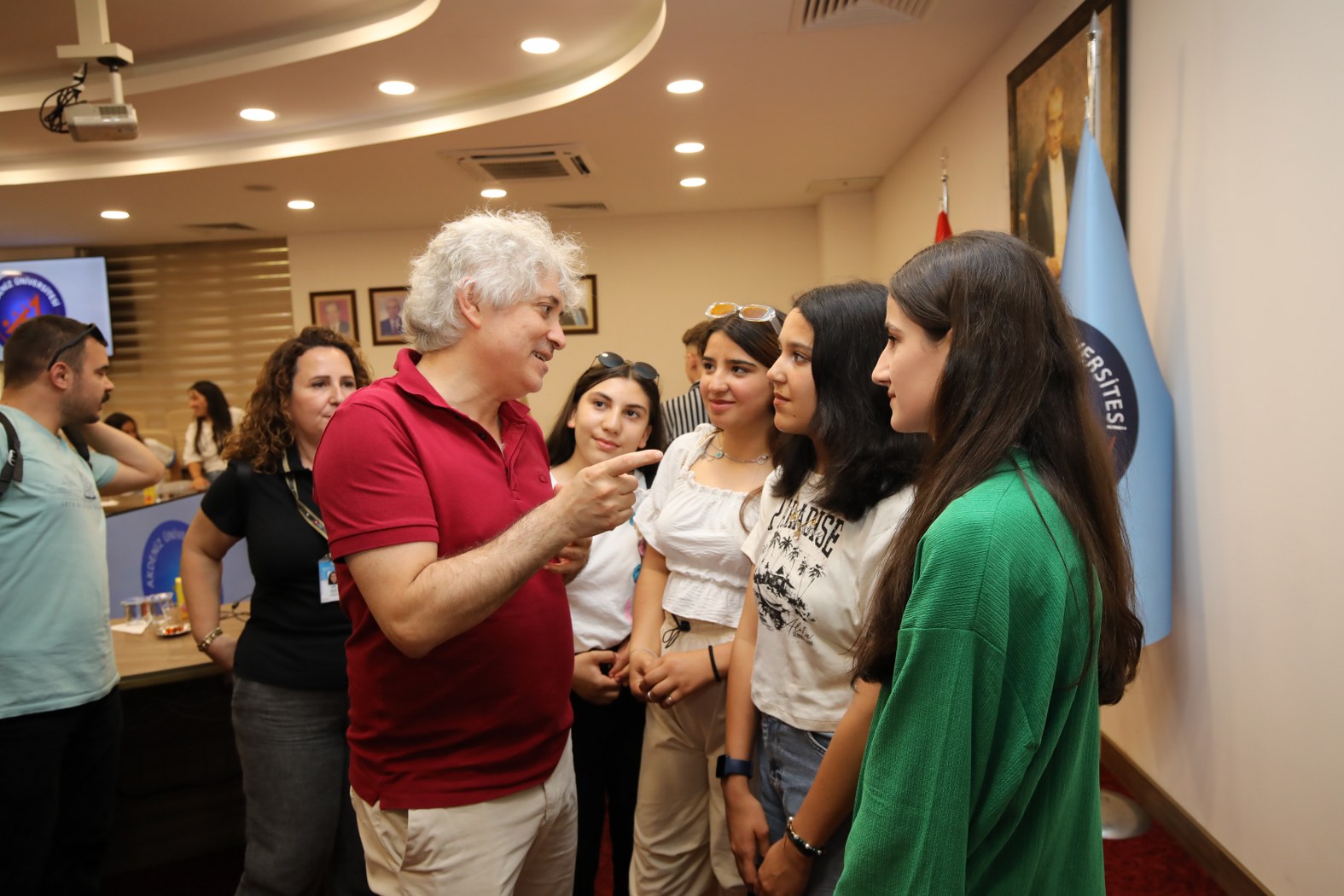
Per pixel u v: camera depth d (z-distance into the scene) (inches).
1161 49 85.0
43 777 71.3
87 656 74.1
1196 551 82.8
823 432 49.3
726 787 54.8
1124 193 92.9
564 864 57.1
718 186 223.0
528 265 47.4
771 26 115.3
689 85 138.4
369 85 148.4
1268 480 70.5
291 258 275.1
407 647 42.8
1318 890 66.9
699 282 267.0
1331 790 64.7
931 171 169.2
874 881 29.3
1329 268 61.6
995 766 28.7
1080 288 84.6
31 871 70.9
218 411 237.9
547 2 116.9
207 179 192.4
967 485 30.1
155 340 281.4
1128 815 92.6
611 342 271.4
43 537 71.3
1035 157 113.0
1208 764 82.3
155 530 107.9
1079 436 31.0
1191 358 81.7
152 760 96.0
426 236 271.3
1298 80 64.1
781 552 52.2
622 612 71.2
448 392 48.8
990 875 30.8
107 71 145.6
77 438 84.2
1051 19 107.7
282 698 67.6
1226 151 74.2
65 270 272.4
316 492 45.8
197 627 75.5
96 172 183.6
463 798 47.8
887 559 33.8
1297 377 65.9
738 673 56.5
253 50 137.6
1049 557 28.7
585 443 71.9
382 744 48.5
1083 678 30.1
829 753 44.4
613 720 73.3
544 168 193.2
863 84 141.8
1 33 128.7
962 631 28.2
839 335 49.1
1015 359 30.5
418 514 43.9
